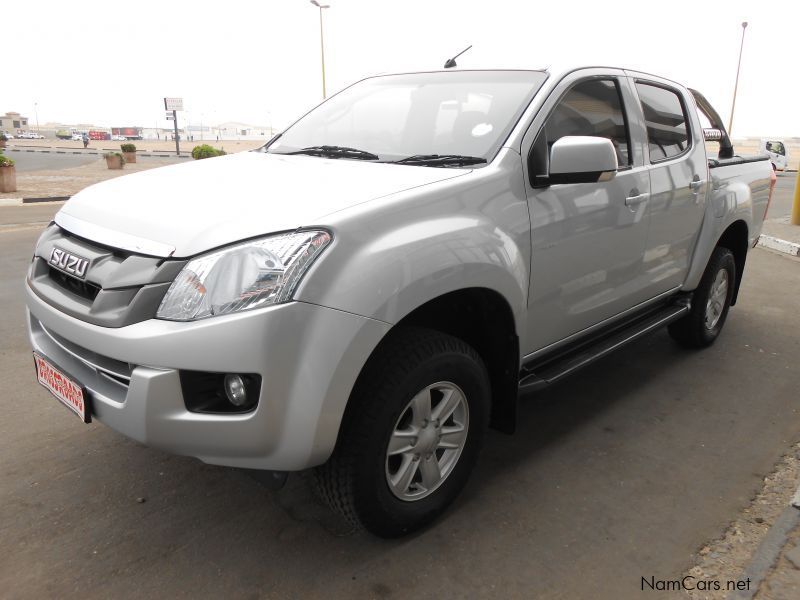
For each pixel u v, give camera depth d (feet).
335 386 6.35
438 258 7.02
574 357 10.09
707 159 13.20
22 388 11.92
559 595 6.98
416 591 7.00
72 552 7.50
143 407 6.25
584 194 9.22
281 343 6.13
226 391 6.43
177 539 7.77
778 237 30.09
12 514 8.16
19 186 55.36
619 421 11.12
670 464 9.75
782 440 10.59
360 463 6.88
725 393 12.35
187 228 6.64
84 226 7.50
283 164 9.03
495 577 7.23
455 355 7.50
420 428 7.48
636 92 10.99
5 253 24.23
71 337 6.91
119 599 6.79
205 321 6.13
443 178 7.70
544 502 8.69
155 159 124.06
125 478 9.05
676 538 7.99
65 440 10.06
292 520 8.19
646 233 10.85
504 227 7.96
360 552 7.60
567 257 9.06
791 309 18.15
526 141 8.52
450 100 9.70
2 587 6.90
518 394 8.74
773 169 16.58
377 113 10.35
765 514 8.54
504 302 8.05
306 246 6.30
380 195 7.07
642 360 13.99
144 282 6.41
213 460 6.55
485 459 9.80
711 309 14.29
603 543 7.86
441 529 8.05
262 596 6.88
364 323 6.41
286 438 6.38
